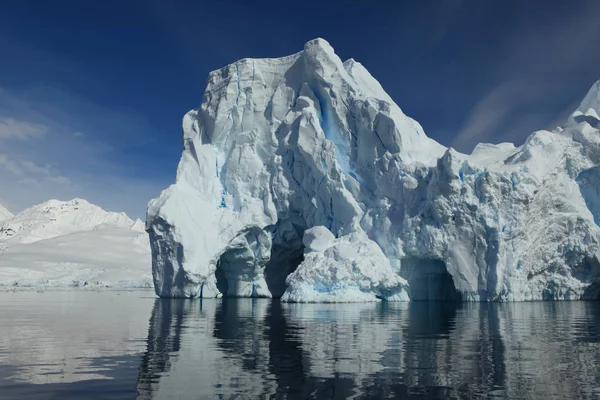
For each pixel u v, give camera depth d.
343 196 51.12
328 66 55.97
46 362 14.19
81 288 96.75
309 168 54.62
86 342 18.09
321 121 56.91
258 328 22.48
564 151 49.59
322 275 43.59
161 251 51.97
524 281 44.72
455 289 46.19
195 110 61.34
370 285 43.31
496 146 58.03
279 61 60.47
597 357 14.88
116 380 11.98
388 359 14.55
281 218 56.38
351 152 53.94
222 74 60.50
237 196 56.50
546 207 46.72
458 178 45.03
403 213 48.50
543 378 12.17
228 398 10.41
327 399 10.36
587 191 50.12
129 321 26.00
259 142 58.50
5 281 113.50
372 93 57.50
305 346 17.03
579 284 46.38
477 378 12.17
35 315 30.14
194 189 56.50
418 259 47.72
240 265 56.25
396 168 49.31
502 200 44.50
